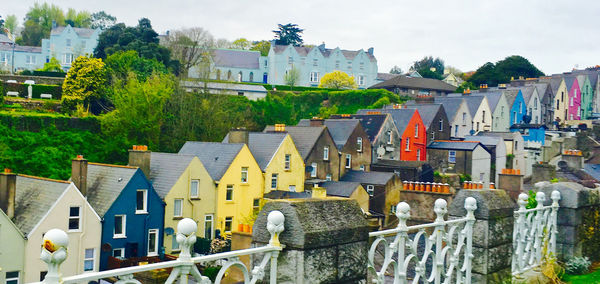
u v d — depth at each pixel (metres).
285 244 4.78
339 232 5.05
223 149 41.22
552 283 8.40
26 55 97.06
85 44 97.00
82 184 30.92
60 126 50.12
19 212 29.33
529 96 75.25
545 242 9.05
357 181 45.47
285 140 43.47
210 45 86.50
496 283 7.54
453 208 7.58
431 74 117.75
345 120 51.41
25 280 27.34
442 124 59.75
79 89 56.56
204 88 60.31
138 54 66.81
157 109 53.16
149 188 33.38
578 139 54.53
